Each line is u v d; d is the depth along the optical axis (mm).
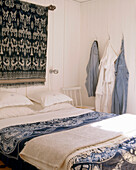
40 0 3814
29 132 2348
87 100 4586
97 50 4234
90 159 1718
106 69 4059
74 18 4484
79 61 4629
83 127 2521
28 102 3244
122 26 3949
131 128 2502
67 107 3639
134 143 2092
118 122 2752
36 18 3660
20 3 3434
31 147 2025
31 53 3646
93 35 4402
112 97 3979
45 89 4008
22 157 2080
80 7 4590
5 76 3350
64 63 4340
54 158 1818
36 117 2984
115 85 3957
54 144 1968
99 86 4117
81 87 4641
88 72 4309
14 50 3424
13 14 3369
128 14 3865
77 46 4582
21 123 2682
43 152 1919
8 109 3008
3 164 2525
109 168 1753
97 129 2443
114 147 1954
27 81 3639
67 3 4309
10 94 3182
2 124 2623
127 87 3875
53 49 4109
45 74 3904
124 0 3908
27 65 3609
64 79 4363
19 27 3451
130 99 3873
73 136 2191
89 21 4453
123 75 3900
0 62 3281
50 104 3400
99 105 4211
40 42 3754
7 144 2273
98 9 4297
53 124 2678
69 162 1704
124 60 3908
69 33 4395
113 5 4066
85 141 2037
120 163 1838
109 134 2264
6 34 3316
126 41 3896
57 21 4145
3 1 3244
